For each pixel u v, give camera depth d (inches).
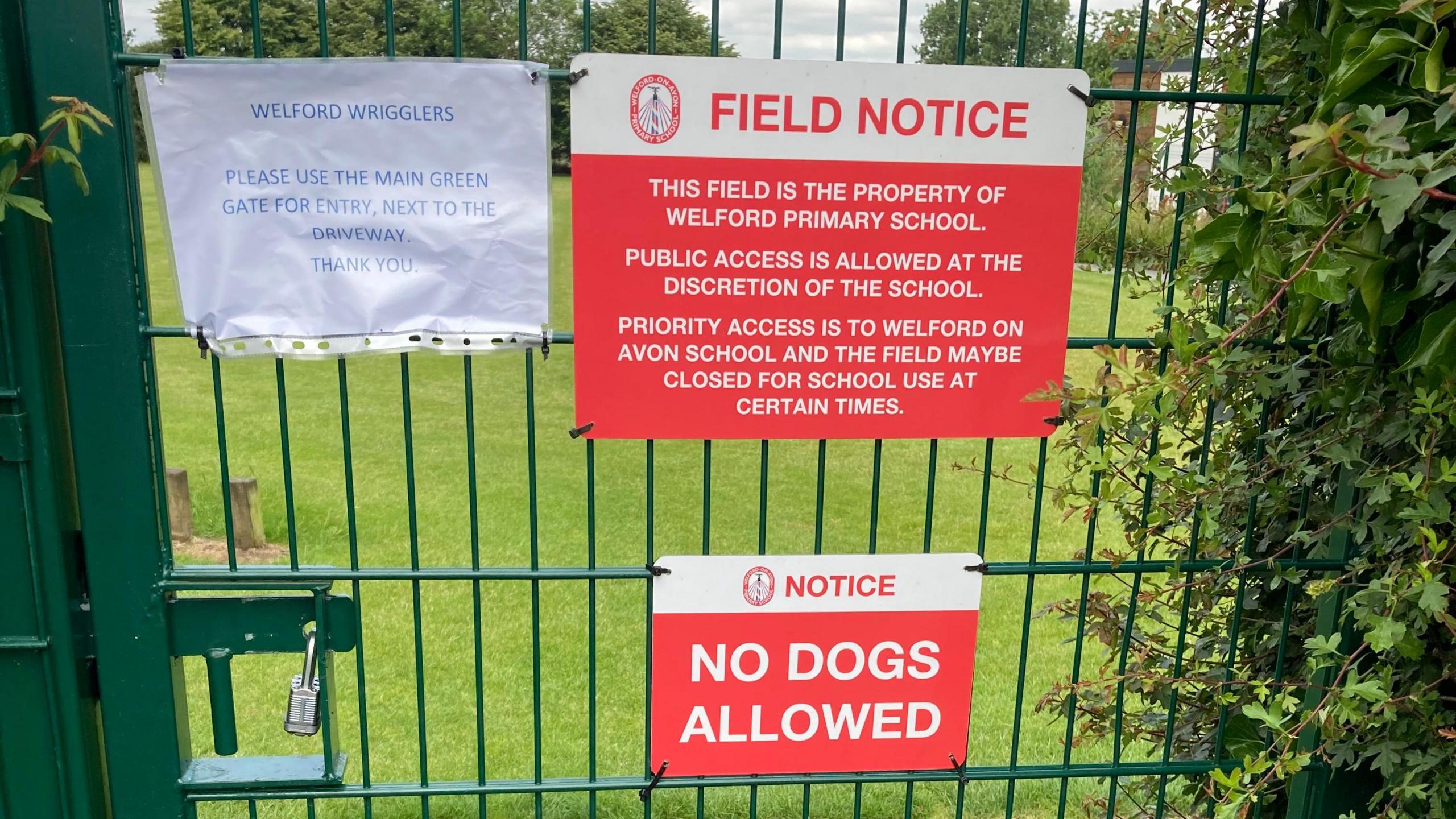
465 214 83.3
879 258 86.8
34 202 73.6
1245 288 94.5
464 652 203.5
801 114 83.7
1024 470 345.7
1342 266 71.5
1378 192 65.5
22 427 79.7
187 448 347.9
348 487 86.0
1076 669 101.3
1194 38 101.7
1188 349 81.9
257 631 87.8
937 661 95.3
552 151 87.0
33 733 85.7
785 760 96.3
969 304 88.6
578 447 369.1
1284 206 73.1
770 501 314.5
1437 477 82.8
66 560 84.0
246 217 81.7
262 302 83.0
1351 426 89.0
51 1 76.3
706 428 88.6
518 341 85.6
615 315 85.7
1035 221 87.7
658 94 82.4
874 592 93.0
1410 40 68.7
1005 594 239.6
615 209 84.0
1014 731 99.3
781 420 89.1
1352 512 92.0
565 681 191.8
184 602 86.4
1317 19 89.3
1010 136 86.0
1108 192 112.7
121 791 88.5
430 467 337.1
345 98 80.6
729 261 85.7
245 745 166.9
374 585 238.5
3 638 83.5
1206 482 92.8
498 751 166.9
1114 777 101.4
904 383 89.6
